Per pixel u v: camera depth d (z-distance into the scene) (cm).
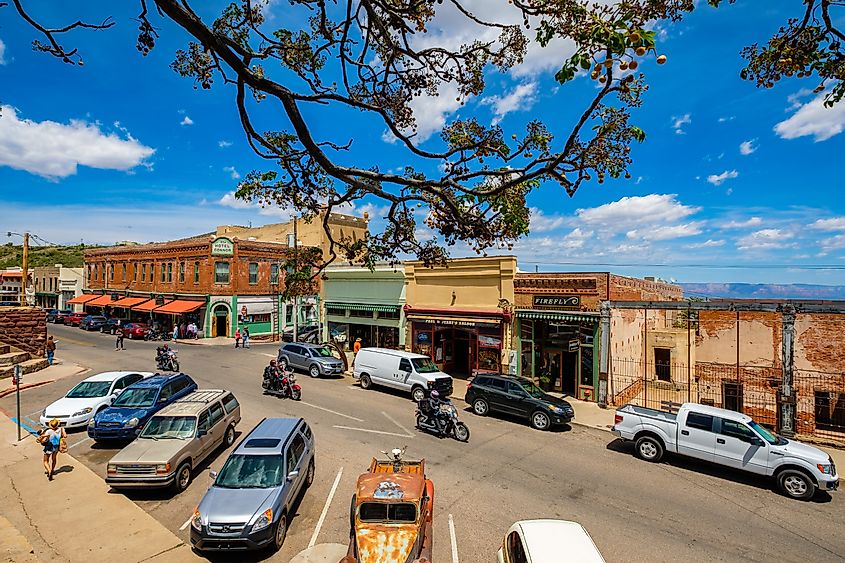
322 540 923
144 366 2719
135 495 1111
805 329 1764
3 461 1311
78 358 2995
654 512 1060
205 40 349
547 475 1259
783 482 1166
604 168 375
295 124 377
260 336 4388
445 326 2553
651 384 2428
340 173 406
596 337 1998
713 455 1276
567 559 673
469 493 1135
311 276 612
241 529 837
